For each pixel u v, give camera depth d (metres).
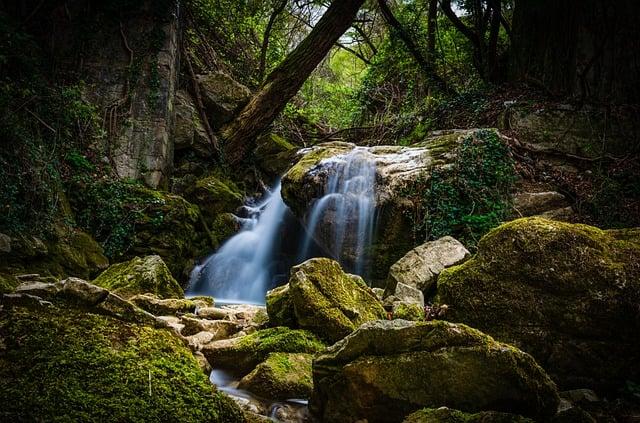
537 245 4.05
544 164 9.35
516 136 10.04
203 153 11.88
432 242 6.35
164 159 10.44
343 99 19.09
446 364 2.76
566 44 11.18
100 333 2.58
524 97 11.27
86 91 10.12
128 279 5.64
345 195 8.62
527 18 12.26
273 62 16.23
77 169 8.87
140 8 10.67
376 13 17.02
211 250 10.27
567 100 10.59
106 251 8.48
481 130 8.58
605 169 9.28
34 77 8.30
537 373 2.79
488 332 4.20
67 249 7.24
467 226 7.68
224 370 3.80
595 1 10.66
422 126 12.84
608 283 3.81
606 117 9.90
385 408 2.84
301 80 12.15
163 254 9.12
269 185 12.77
